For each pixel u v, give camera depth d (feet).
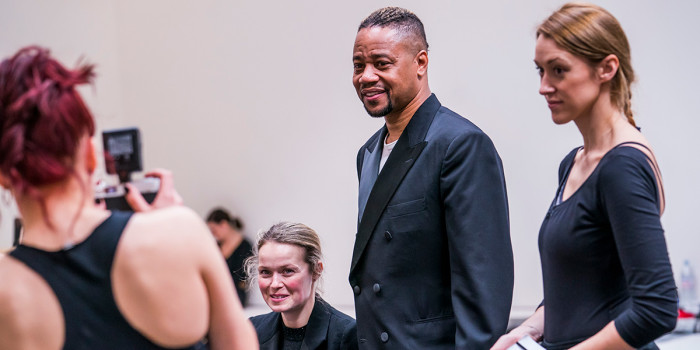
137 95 31.32
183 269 5.52
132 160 6.37
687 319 18.20
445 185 9.67
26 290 5.38
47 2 29.81
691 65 21.75
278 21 28.09
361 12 26.37
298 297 11.69
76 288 5.39
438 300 9.83
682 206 21.91
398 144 10.16
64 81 5.41
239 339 5.94
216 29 29.45
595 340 7.10
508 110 23.76
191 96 30.17
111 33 31.55
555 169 23.30
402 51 10.03
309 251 11.84
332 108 27.20
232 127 29.30
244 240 28.35
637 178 7.04
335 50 27.02
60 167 5.33
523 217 23.71
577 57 7.43
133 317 5.45
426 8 24.79
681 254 21.91
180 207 5.80
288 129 28.09
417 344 9.71
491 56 23.90
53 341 5.37
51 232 5.48
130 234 5.48
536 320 8.63
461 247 9.46
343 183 27.09
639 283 6.86
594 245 7.43
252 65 28.76
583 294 7.56
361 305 10.20
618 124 7.49
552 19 7.58
